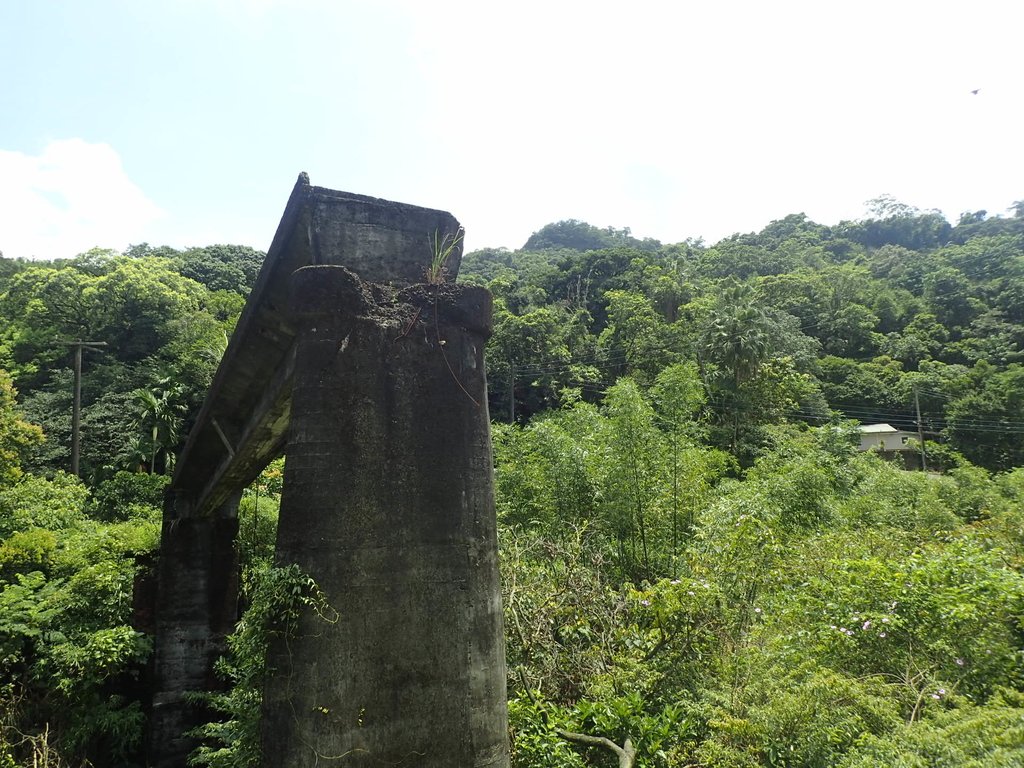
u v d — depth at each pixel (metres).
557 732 5.24
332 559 3.32
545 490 12.45
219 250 50.28
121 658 10.33
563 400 25.88
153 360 31.36
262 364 5.91
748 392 30.34
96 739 9.95
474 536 3.67
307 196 3.92
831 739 4.19
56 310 33.31
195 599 10.88
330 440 3.51
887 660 5.18
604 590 7.83
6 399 17.62
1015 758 3.29
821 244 71.31
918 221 77.56
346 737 3.12
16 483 17.27
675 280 41.34
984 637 4.95
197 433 8.34
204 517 11.20
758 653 5.68
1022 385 33.72
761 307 39.91
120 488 21.47
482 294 4.14
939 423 37.19
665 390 17.20
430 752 3.23
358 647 3.24
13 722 9.12
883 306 48.75
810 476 12.68
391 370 3.71
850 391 39.47
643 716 5.52
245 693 5.04
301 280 3.75
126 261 38.09
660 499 11.39
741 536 7.66
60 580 11.34
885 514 14.59
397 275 4.07
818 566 7.06
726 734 4.76
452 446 3.74
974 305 47.06
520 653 6.33
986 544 8.61
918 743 3.77
